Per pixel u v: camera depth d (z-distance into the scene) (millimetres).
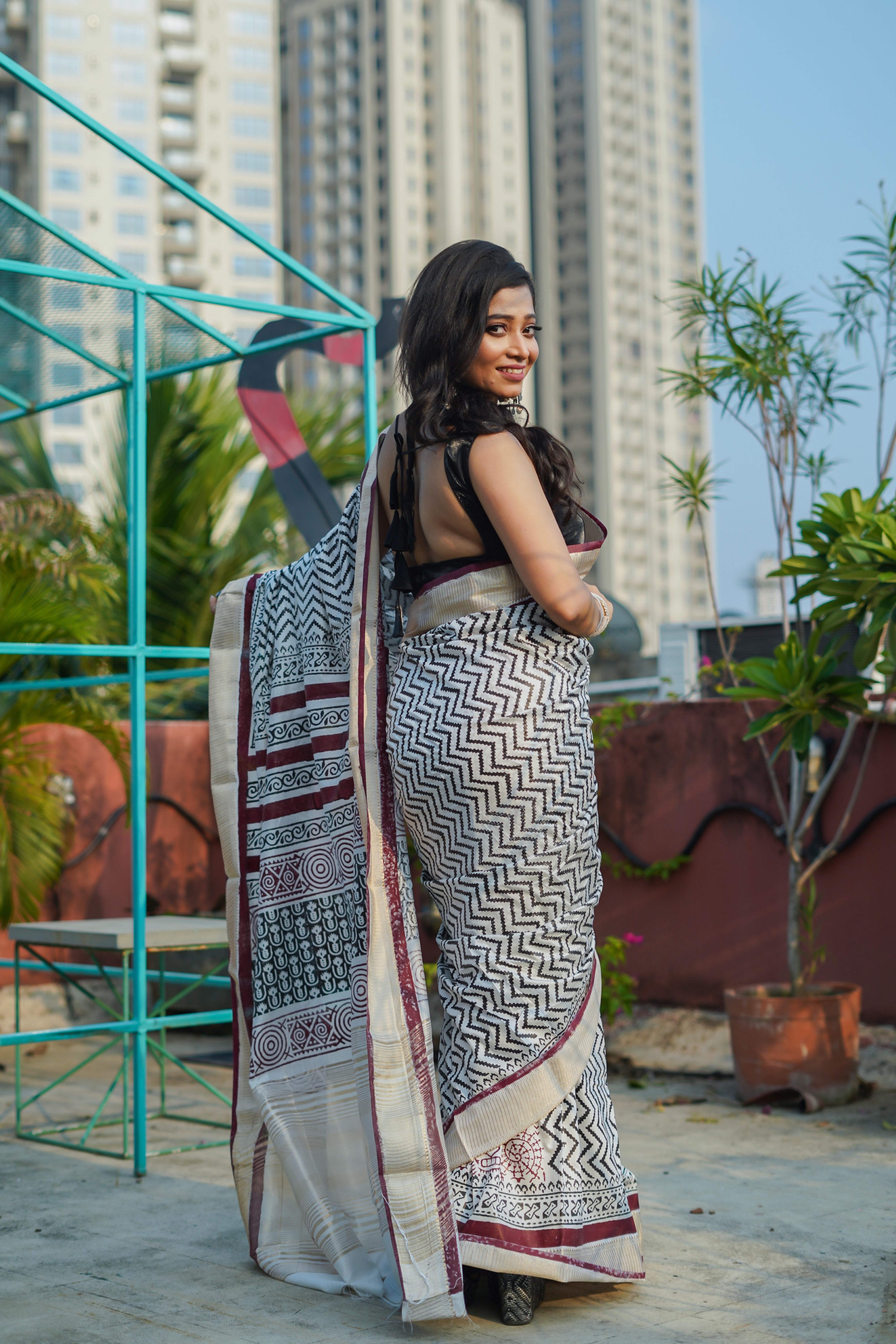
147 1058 4805
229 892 2994
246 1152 2846
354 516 2836
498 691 2479
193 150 85312
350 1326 2414
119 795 6941
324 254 112688
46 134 80375
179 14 86250
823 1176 3527
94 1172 3762
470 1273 2518
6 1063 5855
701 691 6633
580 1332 2344
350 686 2713
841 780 5250
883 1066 4895
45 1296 2604
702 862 5703
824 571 4270
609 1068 5391
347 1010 2756
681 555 117812
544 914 2488
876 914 5113
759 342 4840
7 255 4238
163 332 4668
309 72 114812
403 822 2607
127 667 8242
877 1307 2439
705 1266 2717
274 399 5121
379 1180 2488
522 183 117812
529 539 2418
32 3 81812
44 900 6617
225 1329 2396
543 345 117125
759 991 4812
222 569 9859
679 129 128500
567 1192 2484
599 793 6094
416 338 2545
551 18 120375
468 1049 2494
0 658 6090
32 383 5121
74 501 8125
